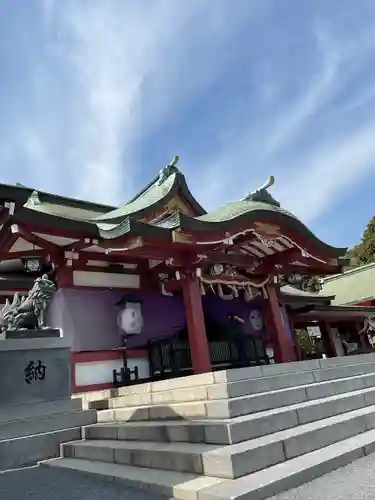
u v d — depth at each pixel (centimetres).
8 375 710
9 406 695
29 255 1084
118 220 1362
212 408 545
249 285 1361
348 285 3189
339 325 2569
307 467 422
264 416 508
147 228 967
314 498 366
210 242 1059
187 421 559
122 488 455
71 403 761
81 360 1048
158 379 1147
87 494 449
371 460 474
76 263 1118
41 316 805
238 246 1273
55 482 519
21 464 648
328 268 1466
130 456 531
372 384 842
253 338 1486
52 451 686
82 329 1077
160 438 552
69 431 714
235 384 596
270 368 713
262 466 426
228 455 408
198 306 1148
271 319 1414
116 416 723
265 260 1415
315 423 556
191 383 687
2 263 1245
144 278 1254
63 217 959
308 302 1978
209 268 1224
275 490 380
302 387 666
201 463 431
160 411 628
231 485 378
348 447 498
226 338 1437
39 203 1462
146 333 1195
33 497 461
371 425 610
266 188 1454
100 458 593
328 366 848
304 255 1314
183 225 1004
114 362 1108
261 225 1170
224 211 1184
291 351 1393
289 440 468
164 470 472
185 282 1164
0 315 838
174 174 1648
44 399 738
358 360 954
